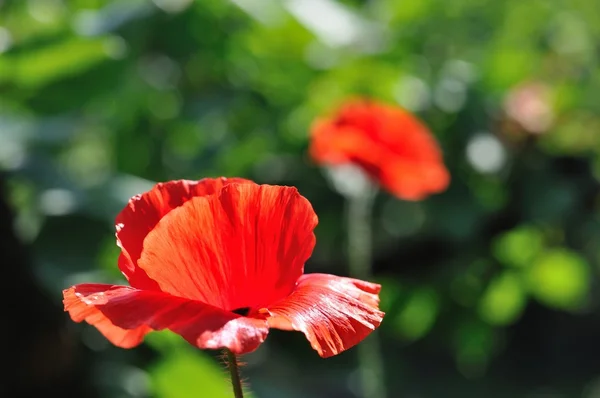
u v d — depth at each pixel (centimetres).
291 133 115
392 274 118
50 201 75
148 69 106
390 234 116
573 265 117
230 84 113
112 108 102
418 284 117
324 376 125
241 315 52
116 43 94
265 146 113
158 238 51
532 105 115
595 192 124
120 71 92
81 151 109
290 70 113
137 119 108
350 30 104
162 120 109
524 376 146
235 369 51
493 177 113
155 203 54
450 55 138
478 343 121
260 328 50
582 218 125
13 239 75
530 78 139
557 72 150
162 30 103
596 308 164
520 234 114
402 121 89
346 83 115
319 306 52
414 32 133
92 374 85
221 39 107
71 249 74
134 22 95
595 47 168
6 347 77
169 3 99
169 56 105
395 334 135
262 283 52
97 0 114
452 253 117
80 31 92
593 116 132
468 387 139
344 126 88
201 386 72
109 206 76
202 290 52
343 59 111
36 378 79
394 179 88
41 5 114
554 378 147
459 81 122
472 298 118
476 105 116
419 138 89
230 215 51
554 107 125
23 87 91
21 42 87
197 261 51
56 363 80
